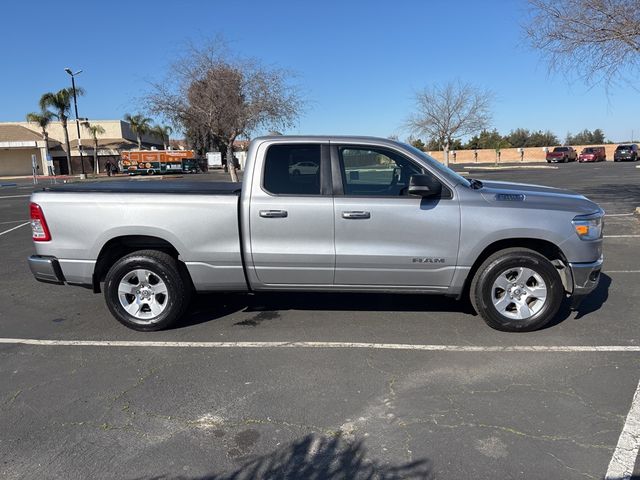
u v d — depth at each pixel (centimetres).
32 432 335
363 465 297
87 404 371
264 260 492
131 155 5281
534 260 480
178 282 509
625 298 598
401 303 595
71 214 500
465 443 316
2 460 305
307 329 516
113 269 509
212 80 1831
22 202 2120
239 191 522
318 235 484
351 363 434
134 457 307
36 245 512
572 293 484
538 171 3538
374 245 482
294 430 334
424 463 298
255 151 495
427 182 459
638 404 359
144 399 377
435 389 386
